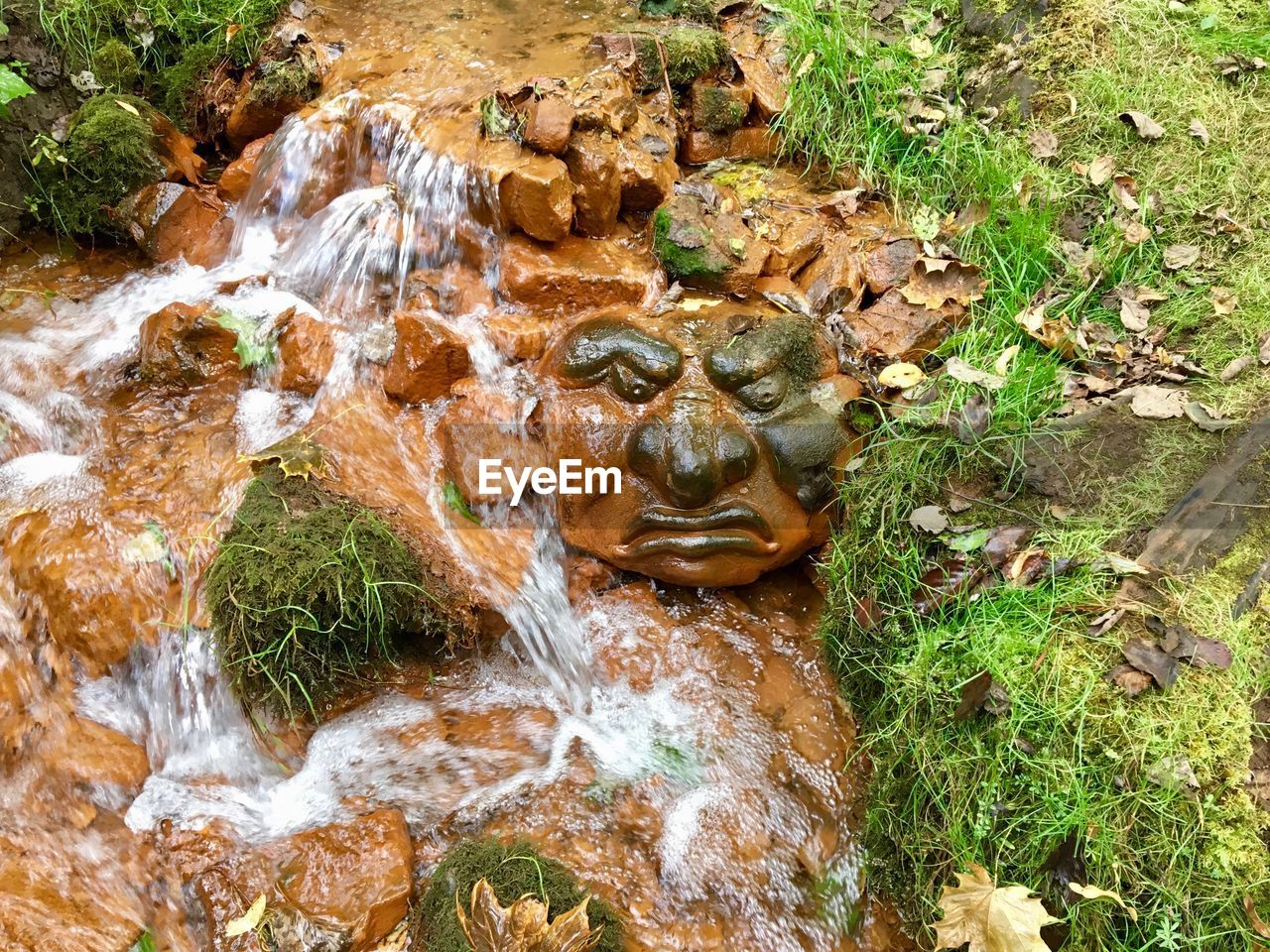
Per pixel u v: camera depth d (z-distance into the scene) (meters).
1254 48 1.61
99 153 1.65
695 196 1.56
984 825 1.06
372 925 1.09
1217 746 1.01
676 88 1.71
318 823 1.18
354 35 1.83
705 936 1.12
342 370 1.48
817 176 1.68
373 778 1.22
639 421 1.35
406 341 1.43
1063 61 1.65
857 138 1.66
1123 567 1.13
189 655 1.22
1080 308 1.43
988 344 1.38
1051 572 1.15
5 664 1.20
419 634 1.26
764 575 1.41
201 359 1.47
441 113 1.60
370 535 1.23
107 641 1.22
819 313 1.47
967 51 1.76
